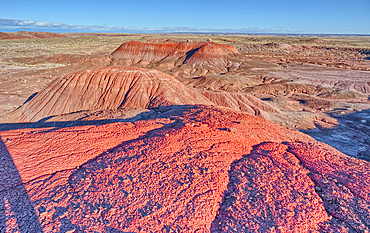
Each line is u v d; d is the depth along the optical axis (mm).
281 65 104875
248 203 9734
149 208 9062
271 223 8688
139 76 43344
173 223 8492
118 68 44906
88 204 9086
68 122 32000
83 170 11367
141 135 15961
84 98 40375
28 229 7734
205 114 21938
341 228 8500
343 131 39000
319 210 9438
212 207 9477
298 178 11625
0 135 15047
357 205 9641
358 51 163875
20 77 70250
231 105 44938
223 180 11227
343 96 64562
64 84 41406
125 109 35344
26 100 49219
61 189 9844
